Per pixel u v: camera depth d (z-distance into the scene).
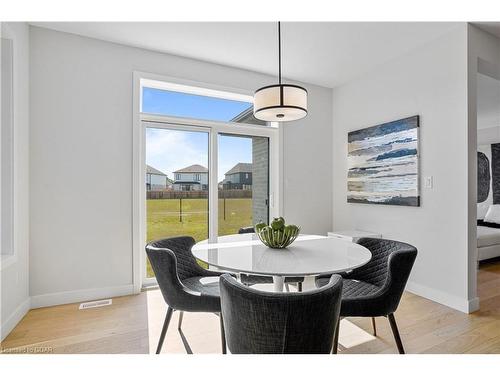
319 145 3.98
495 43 2.68
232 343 1.18
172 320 2.32
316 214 3.96
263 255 1.65
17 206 2.26
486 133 5.39
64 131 2.62
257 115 2.08
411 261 1.68
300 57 3.12
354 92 3.72
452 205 2.59
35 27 2.52
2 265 2.01
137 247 2.89
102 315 2.39
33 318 2.32
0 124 2.19
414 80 2.94
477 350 1.89
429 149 2.79
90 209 2.71
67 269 2.62
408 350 1.88
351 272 2.13
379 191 3.30
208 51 2.98
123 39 2.75
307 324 1.06
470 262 2.48
